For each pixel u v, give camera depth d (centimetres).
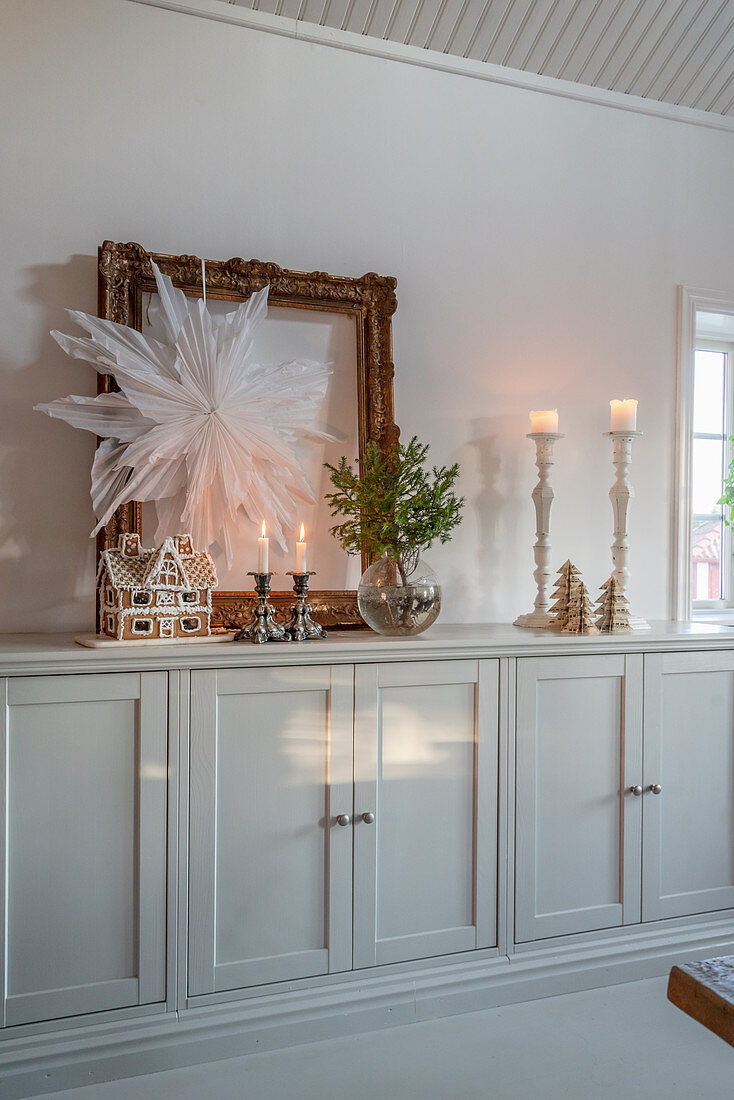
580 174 275
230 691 192
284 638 203
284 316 238
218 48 234
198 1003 190
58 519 218
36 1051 176
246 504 229
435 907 211
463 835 214
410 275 254
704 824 241
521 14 252
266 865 196
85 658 178
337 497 240
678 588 286
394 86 253
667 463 287
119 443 217
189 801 189
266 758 196
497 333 263
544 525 252
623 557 257
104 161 223
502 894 217
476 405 261
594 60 269
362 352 244
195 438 221
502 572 263
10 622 214
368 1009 203
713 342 317
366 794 204
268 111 239
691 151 291
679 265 288
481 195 262
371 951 205
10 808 176
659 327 285
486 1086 182
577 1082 183
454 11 248
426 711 211
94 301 221
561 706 225
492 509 262
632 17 259
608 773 229
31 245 216
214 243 233
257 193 238
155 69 228
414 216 254
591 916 227
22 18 216
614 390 278
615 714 230
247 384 228
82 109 221
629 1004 217
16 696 176
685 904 238
